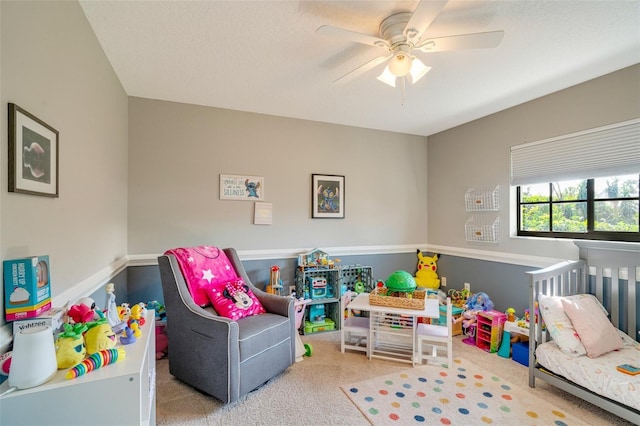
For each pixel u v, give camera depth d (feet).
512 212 10.14
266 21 5.61
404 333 8.32
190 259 7.64
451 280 12.37
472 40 5.11
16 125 3.16
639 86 7.09
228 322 6.13
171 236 9.54
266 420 5.75
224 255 8.67
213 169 10.06
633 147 7.20
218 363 6.15
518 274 9.87
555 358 6.42
